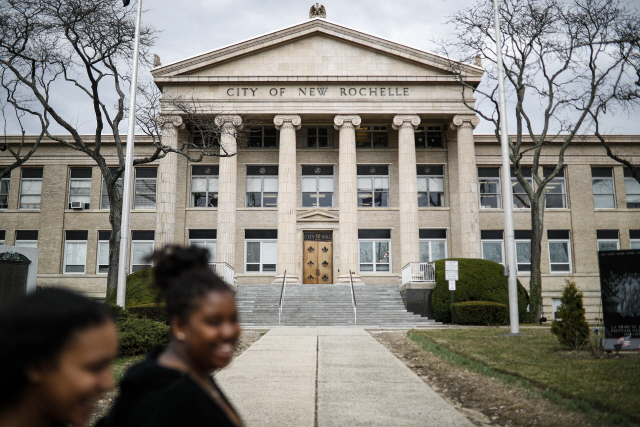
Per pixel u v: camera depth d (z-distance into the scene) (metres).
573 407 6.76
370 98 35.84
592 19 26.23
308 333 18.95
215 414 2.07
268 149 37.94
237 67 36.12
